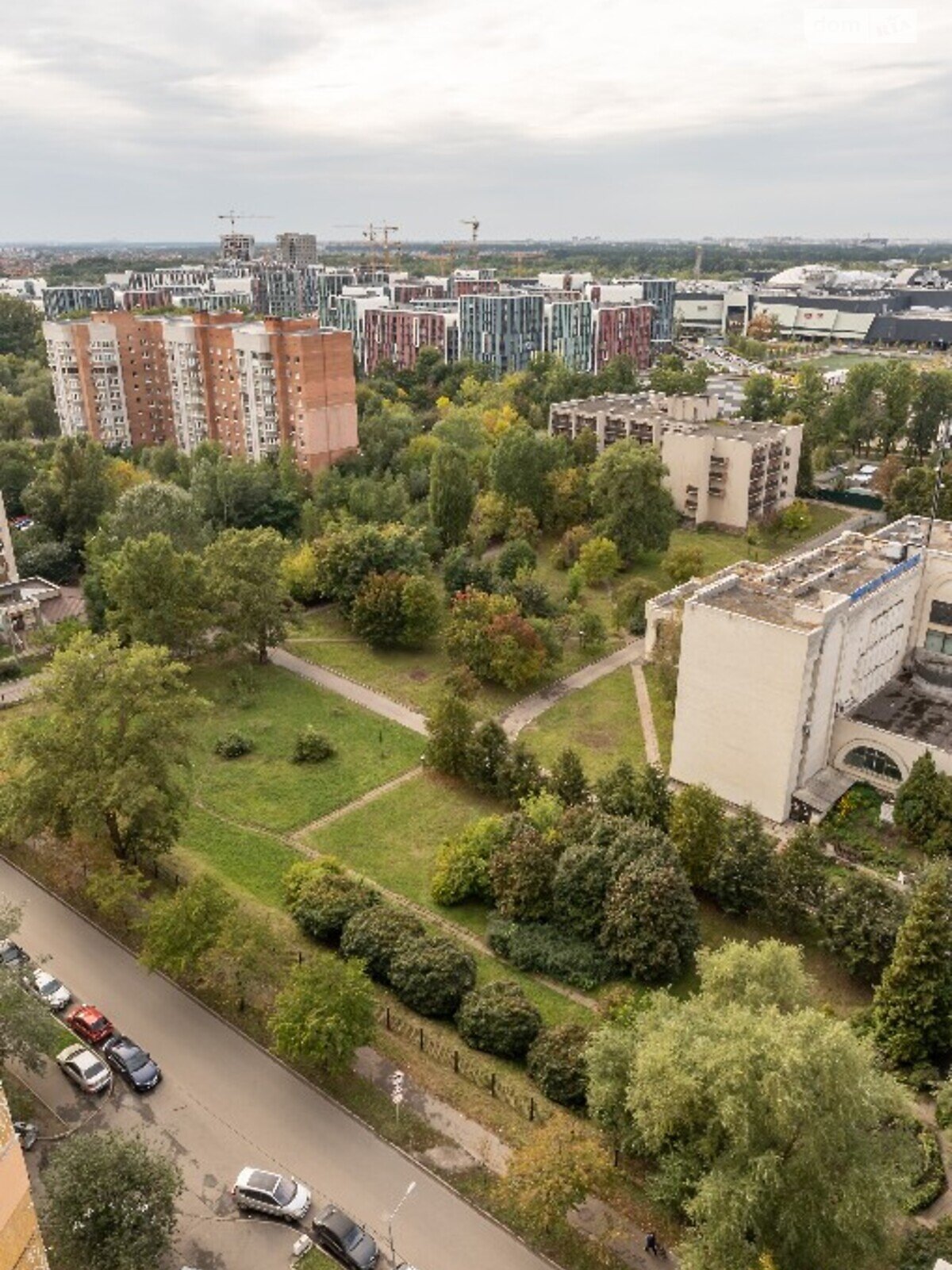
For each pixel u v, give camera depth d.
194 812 66.81
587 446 140.25
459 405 182.50
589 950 53.50
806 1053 32.78
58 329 147.38
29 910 56.59
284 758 74.56
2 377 186.88
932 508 105.00
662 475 114.75
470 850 59.19
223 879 59.25
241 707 82.06
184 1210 38.81
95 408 150.12
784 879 55.62
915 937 46.59
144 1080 44.19
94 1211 34.47
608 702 84.25
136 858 58.72
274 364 132.50
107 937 54.44
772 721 64.69
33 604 96.19
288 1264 36.91
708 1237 32.94
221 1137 42.09
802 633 61.50
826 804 65.81
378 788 70.94
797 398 175.75
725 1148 35.25
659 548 115.19
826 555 79.94
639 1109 36.97
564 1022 48.03
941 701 73.69
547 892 56.16
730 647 65.31
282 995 44.88
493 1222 38.41
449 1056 46.53
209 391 144.38
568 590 105.38
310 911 54.00
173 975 51.28
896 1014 47.09
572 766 65.12
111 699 54.81
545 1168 36.38
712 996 40.75
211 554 88.94
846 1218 32.03
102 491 117.25
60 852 60.25
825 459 156.12
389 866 62.03
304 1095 44.25
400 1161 40.97
